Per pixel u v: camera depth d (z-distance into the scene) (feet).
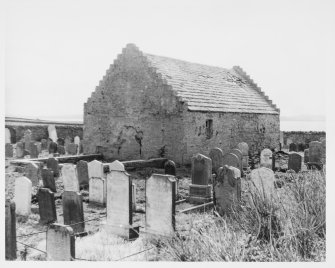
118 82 73.77
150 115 69.26
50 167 54.65
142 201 41.47
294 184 27.71
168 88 66.74
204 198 39.45
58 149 81.97
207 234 23.94
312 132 106.01
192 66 84.07
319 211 24.67
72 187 44.29
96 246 27.32
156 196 29.22
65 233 24.18
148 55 74.18
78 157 69.26
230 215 28.94
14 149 86.89
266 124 86.74
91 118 77.82
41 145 92.63
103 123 76.07
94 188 40.29
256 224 24.07
